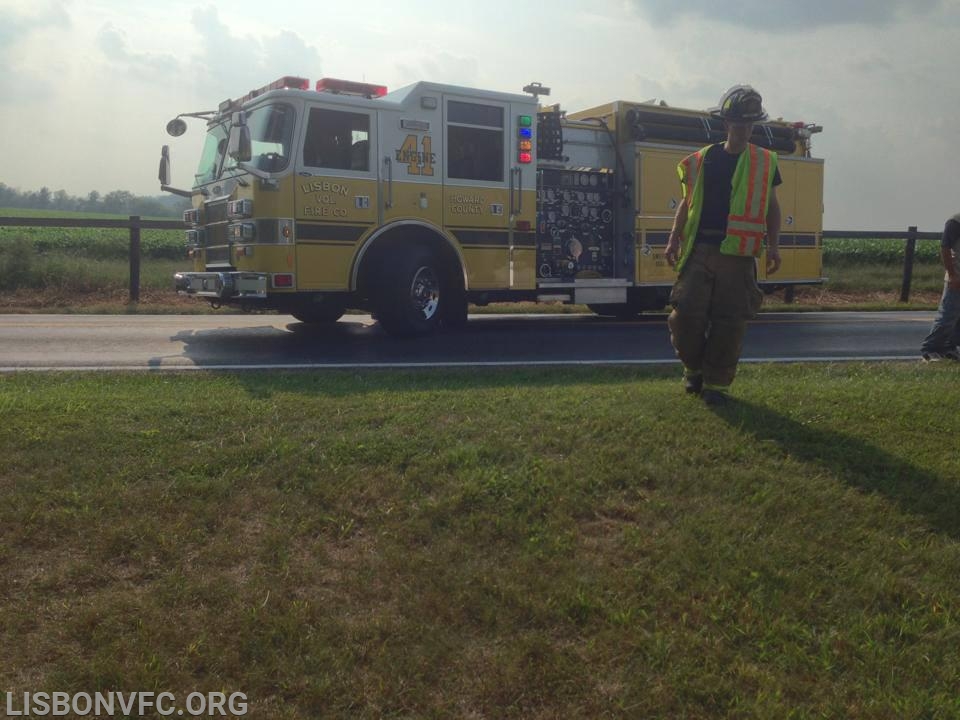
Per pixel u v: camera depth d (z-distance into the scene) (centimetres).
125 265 1903
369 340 1025
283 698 273
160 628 302
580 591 324
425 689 276
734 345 543
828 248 3023
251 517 383
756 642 301
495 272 1141
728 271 536
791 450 463
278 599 319
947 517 390
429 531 370
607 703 271
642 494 407
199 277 1019
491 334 1106
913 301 2072
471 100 1107
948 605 324
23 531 362
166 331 1118
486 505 390
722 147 540
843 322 1351
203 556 350
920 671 288
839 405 549
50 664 287
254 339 1027
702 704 271
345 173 1012
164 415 507
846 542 367
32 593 325
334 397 576
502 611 313
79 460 431
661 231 1317
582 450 452
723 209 532
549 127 1221
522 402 552
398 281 1023
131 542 357
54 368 766
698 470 432
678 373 739
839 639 302
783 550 358
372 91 1052
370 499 398
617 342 1025
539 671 282
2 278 1688
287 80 1001
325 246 1002
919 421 516
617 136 1295
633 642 297
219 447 450
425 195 1073
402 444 455
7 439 457
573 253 1258
